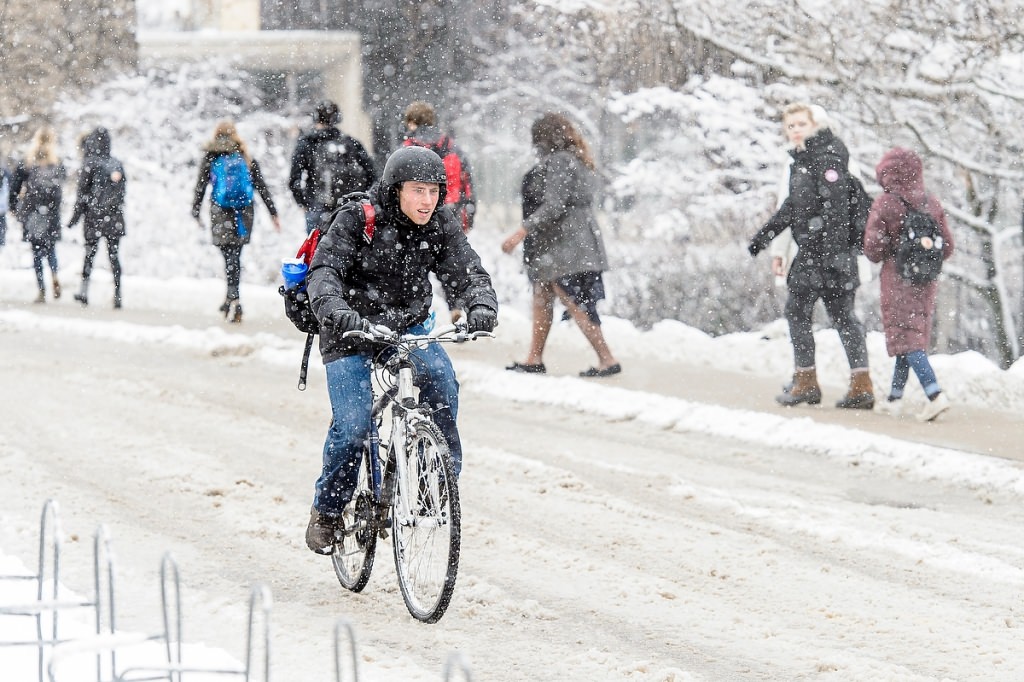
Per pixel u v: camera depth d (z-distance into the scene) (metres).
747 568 21.25
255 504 25.00
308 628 18.00
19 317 52.50
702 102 54.19
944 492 26.58
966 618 18.69
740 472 28.34
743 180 55.97
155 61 97.81
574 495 26.17
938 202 33.41
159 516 24.02
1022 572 20.98
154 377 39.66
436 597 17.83
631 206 60.97
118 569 20.50
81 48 91.56
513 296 60.44
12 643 13.09
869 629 18.22
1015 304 53.34
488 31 89.44
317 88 102.56
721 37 53.97
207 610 18.64
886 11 49.53
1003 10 48.56
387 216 18.44
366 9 98.50
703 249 56.97
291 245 67.88
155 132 88.75
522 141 85.56
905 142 52.47
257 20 102.69
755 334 44.22
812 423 31.67
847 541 22.86
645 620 18.59
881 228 32.97
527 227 38.78
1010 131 51.12
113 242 56.66
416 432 17.94
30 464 27.95
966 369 36.06
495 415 34.78
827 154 34.16
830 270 34.38
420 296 19.03
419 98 96.06
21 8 89.69
